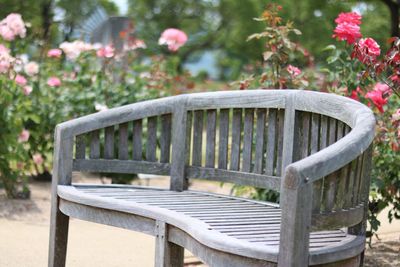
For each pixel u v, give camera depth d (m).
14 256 5.42
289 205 2.83
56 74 9.25
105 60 9.14
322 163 2.88
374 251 5.59
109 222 4.11
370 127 3.20
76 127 4.66
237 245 3.06
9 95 7.49
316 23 20.80
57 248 4.55
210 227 3.47
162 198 4.39
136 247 5.96
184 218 3.63
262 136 4.44
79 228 6.66
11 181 7.69
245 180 4.49
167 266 3.76
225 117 4.64
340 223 3.19
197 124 4.75
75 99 8.61
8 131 7.55
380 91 4.98
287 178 2.83
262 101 4.37
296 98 4.15
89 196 4.19
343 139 3.09
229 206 4.20
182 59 31.61
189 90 10.40
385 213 7.27
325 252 2.97
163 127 4.86
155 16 31.22
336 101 3.74
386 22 19.66
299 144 4.18
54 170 4.62
